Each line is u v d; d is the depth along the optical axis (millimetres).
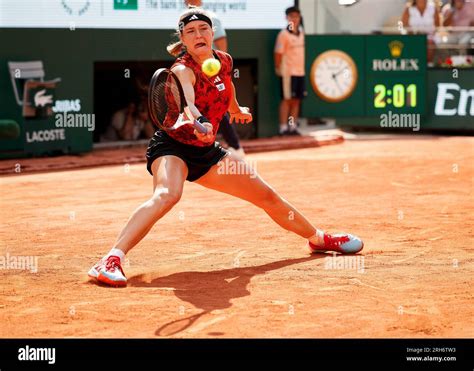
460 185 11305
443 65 18250
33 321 5504
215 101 6523
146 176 12430
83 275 6672
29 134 14234
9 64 14086
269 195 6980
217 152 6723
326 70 17719
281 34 17094
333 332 5250
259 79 17359
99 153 15078
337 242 7312
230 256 7320
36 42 14461
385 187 11172
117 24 15375
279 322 5441
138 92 16812
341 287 6285
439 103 18047
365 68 17875
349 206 9766
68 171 13188
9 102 14242
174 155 6535
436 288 6250
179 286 6340
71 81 14906
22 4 14250
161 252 7477
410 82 17953
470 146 15695
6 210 9625
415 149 15359
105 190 11117
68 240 7996
